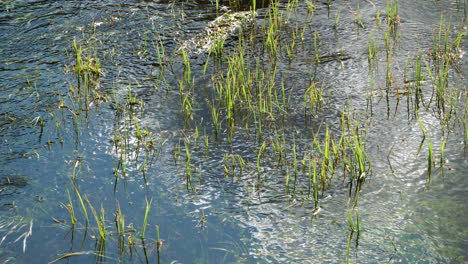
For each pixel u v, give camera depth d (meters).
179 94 5.73
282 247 3.74
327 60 6.30
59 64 6.31
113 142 4.96
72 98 5.66
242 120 5.27
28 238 3.86
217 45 6.45
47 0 7.93
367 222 3.93
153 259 3.66
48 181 4.46
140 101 5.57
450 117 5.07
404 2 7.58
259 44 6.74
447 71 5.64
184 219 4.02
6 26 7.16
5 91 5.77
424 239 3.76
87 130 5.14
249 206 4.14
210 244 3.79
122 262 3.64
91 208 4.11
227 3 7.84
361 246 3.71
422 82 5.69
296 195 4.25
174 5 7.78
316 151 4.75
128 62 6.36
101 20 7.32
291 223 3.96
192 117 5.33
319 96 5.49
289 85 5.83
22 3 7.84
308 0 7.84
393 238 3.78
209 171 4.56
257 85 5.84
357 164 4.43
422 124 5.04
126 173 4.55
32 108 5.48
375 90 5.64
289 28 7.10
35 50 6.60
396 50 6.39
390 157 4.62
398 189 4.26
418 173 4.41
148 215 4.07
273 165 4.61
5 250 3.76
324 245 3.74
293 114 5.32
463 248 3.67
